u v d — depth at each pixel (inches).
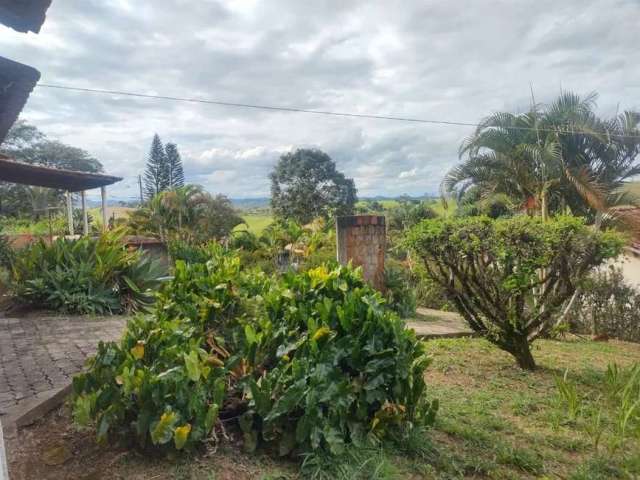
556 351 297.9
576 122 426.9
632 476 125.3
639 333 401.4
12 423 137.1
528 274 221.5
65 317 323.3
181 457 114.0
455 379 215.0
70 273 350.3
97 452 120.6
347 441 121.9
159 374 113.8
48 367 197.6
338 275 158.2
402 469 119.0
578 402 167.3
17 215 1178.6
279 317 149.6
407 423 132.1
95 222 876.0
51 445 127.3
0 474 76.5
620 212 439.8
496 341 241.1
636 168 442.6
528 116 443.2
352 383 124.4
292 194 1637.6
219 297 156.9
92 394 113.3
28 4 94.8
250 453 118.6
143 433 109.7
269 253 656.4
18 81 104.7
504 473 124.0
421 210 992.9
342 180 1679.4
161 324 138.3
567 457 137.9
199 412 112.7
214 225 761.0
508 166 442.3
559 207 450.0
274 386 120.9
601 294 413.7
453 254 233.5
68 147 1667.1
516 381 216.2
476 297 241.3
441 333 323.9
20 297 343.9
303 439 113.5
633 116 430.3
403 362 128.9
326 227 769.6
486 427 154.6
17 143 1459.2
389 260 506.9
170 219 736.3
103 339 254.4
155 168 1656.0
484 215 249.4
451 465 122.6
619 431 140.3
